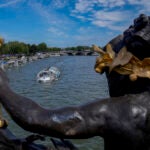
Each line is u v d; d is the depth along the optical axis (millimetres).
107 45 2730
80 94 56750
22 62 151000
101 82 72562
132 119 2379
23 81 76562
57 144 2820
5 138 2783
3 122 2766
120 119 2371
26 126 2309
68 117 2311
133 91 2545
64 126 2291
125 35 2637
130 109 2402
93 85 67750
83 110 2365
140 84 2523
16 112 2318
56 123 2283
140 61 2465
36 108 2338
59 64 155500
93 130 2346
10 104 2338
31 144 2877
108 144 2486
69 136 2312
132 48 2508
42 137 2889
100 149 23547
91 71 106938
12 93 2387
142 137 2391
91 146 23953
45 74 75125
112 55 2674
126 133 2373
